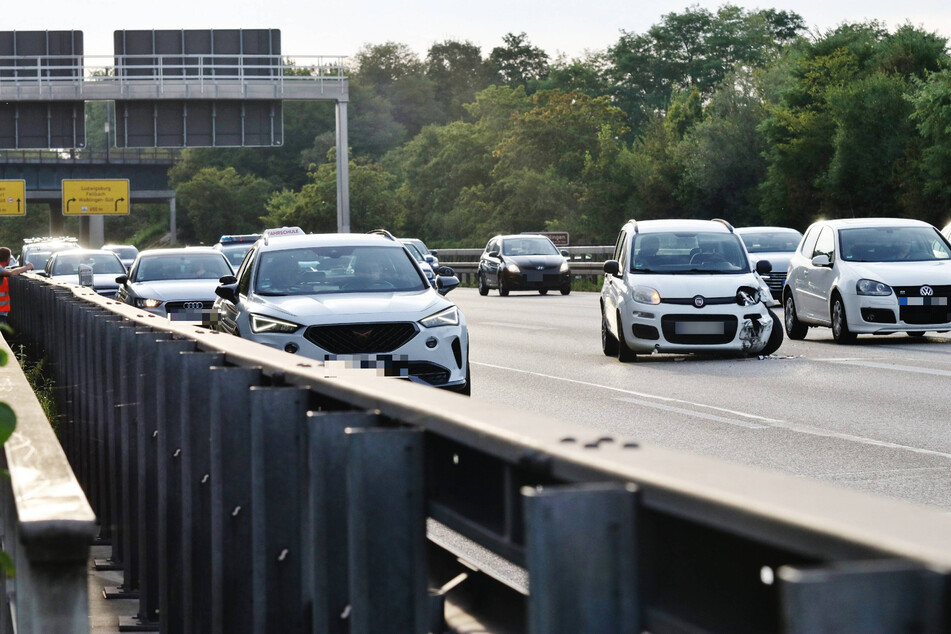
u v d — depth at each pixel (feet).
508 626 13.41
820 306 105.91
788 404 66.54
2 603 17.80
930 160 292.20
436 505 13.17
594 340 116.88
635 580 8.80
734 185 414.21
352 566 12.80
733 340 90.43
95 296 50.08
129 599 32.60
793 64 397.39
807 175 357.20
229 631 20.84
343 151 266.36
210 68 267.39
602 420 61.93
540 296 215.10
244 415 20.83
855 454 49.93
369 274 68.80
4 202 509.76
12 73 271.90
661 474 8.63
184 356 24.22
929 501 39.91
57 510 13.20
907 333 113.19
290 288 67.51
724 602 8.18
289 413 17.83
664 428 58.65
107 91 263.70
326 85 266.57
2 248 111.55
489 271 222.89
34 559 12.84
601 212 482.69
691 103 501.97
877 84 327.26
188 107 267.39
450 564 15.51
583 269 248.52
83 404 46.85
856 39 372.38
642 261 95.20
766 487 8.04
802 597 6.05
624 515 8.74
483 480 11.84
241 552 20.63
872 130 328.90
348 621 14.32
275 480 17.76
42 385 72.28
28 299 96.84
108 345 37.29
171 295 112.06
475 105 644.69
